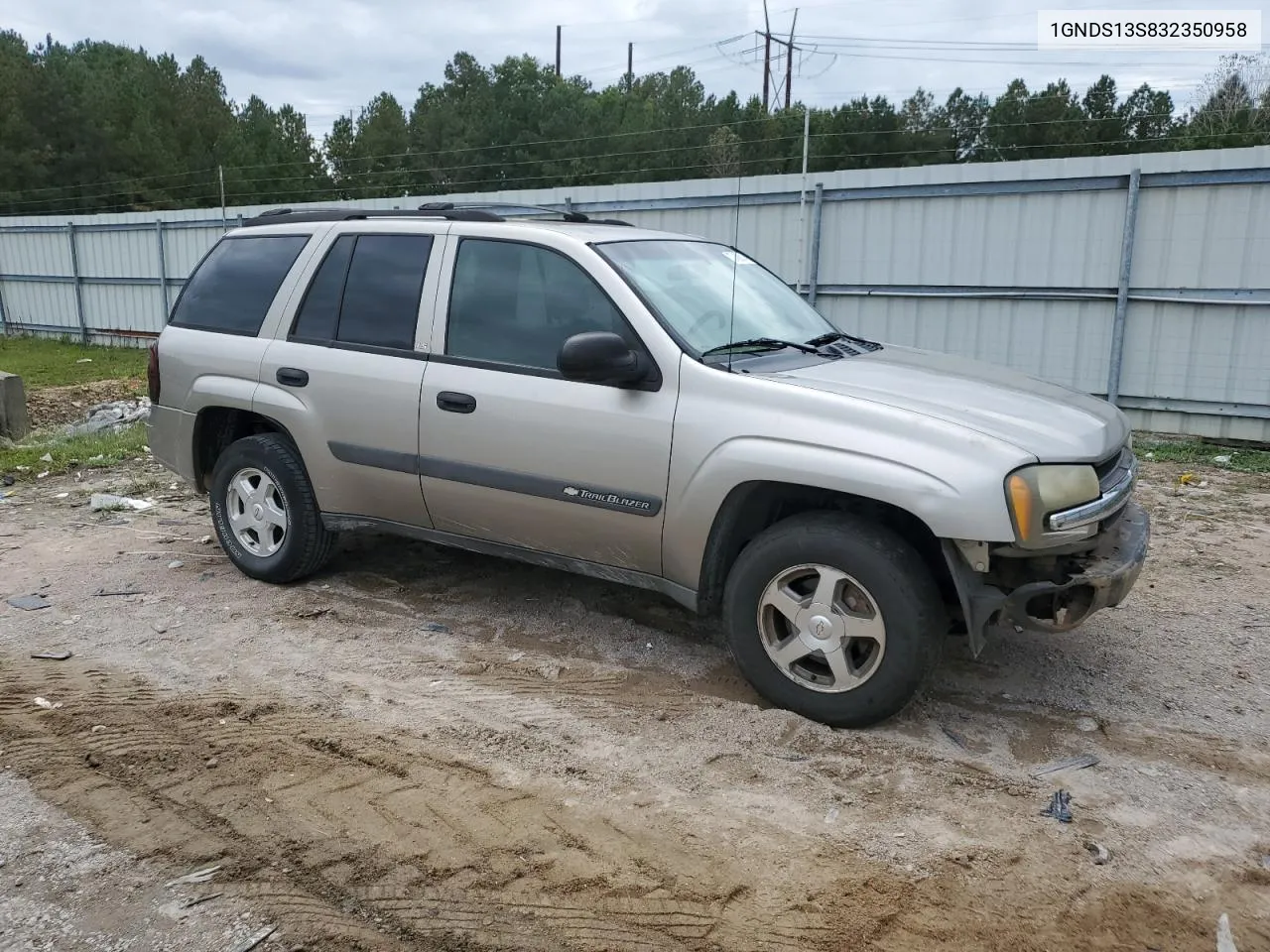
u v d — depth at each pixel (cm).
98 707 397
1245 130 2547
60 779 342
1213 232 967
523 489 437
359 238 507
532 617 500
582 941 261
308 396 504
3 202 4834
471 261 465
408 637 474
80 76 5578
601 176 3769
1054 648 462
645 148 3722
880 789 336
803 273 1212
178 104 5772
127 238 2170
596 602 521
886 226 1150
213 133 5725
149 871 291
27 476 823
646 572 422
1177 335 1006
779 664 387
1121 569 357
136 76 6053
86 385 1519
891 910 274
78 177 5066
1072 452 356
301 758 356
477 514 460
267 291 536
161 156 5156
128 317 2230
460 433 451
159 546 625
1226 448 975
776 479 370
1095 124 3288
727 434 382
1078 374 1068
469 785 337
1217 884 288
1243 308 967
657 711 394
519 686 419
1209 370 995
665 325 409
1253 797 335
